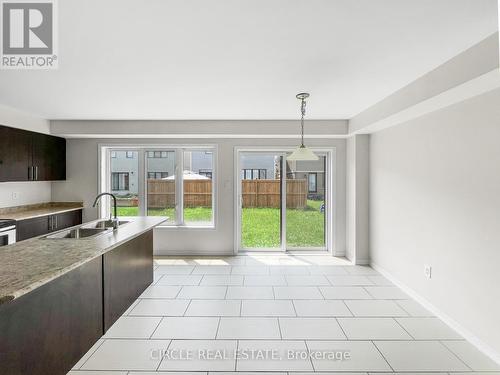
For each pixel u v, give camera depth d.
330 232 5.50
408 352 2.54
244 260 5.18
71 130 4.95
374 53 2.36
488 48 2.08
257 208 5.60
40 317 1.98
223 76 2.87
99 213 5.45
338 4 1.70
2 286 1.54
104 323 2.80
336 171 5.41
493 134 2.44
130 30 1.99
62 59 2.45
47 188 5.39
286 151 5.50
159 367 2.33
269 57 2.43
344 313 3.25
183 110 4.27
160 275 4.43
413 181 3.64
